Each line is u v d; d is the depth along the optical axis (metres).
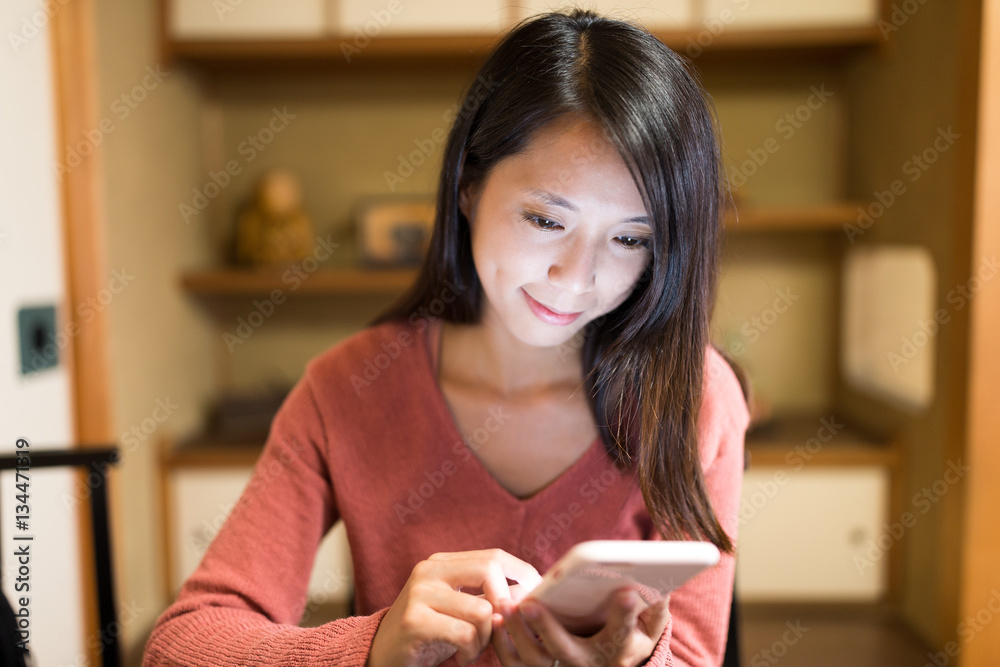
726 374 0.94
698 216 0.75
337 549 2.38
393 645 0.67
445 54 2.37
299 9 2.31
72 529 1.75
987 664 1.94
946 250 1.99
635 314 0.78
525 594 0.70
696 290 0.78
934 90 2.02
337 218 2.70
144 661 0.84
